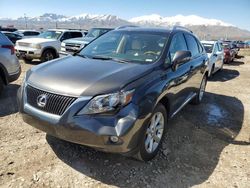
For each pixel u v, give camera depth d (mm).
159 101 3758
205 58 6371
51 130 3283
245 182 3531
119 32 5020
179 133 4875
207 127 5312
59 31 15250
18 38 20828
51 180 3266
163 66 4082
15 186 3117
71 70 3641
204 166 3840
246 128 5441
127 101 3182
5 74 6016
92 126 3076
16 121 4816
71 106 3137
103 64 3924
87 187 3195
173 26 5430
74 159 3715
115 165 3654
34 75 3670
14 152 3783
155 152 3850
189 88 5320
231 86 9883
